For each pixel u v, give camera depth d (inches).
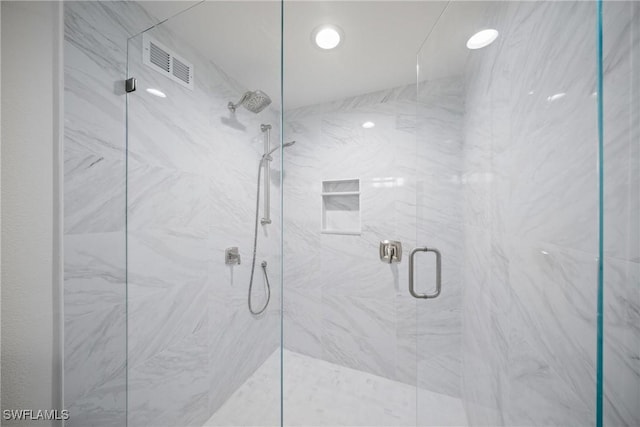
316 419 56.0
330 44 51.5
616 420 16.8
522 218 26.9
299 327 74.2
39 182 27.6
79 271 31.6
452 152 39.8
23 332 26.7
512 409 29.3
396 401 61.2
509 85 29.1
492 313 34.0
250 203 34.4
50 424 29.1
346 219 77.1
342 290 73.2
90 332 32.8
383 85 67.4
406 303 68.0
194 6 34.6
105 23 33.9
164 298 36.2
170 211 36.1
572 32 18.8
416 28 47.6
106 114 34.0
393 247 68.5
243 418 33.9
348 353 72.7
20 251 26.3
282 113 33.1
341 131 73.1
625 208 16.4
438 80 41.1
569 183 19.5
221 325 35.6
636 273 16.0
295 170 74.2
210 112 35.0
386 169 69.6
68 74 30.4
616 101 16.6
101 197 33.7
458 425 39.3
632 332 16.2
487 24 33.2
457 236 39.9
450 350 41.1
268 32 33.1
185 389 36.0
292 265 74.5
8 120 25.2
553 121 21.4
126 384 36.0
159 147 35.8
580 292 18.5
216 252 35.4
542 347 23.7
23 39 26.1
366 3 41.8
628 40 16.2
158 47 36.0
